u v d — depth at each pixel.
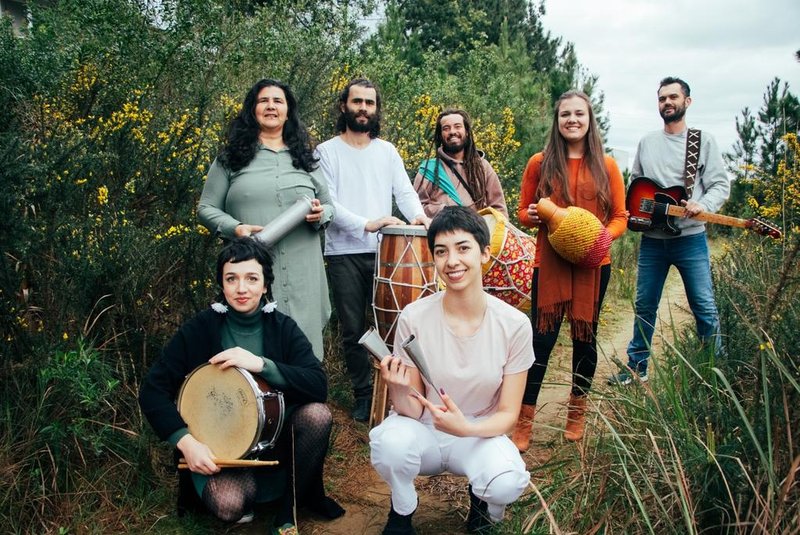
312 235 3.67
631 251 9.28
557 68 11.22
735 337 3.67
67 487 3.06
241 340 3.03
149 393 2.88
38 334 3.35
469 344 2.82
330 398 4.53
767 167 6.16
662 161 4.75
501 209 4.64
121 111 5.54
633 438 2.95
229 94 6.58
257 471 3.11
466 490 3.49
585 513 2.70
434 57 12.27
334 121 5.83
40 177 3.57
